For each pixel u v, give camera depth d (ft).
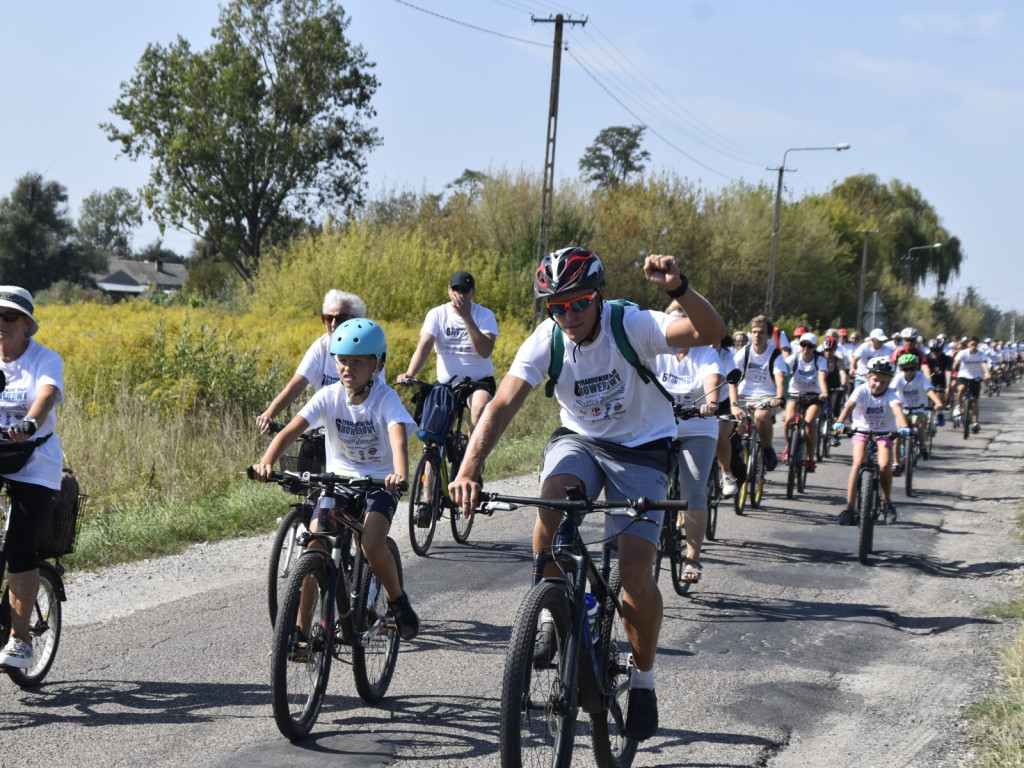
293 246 95.50
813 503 36.42
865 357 56.18
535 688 10.36
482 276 95.30
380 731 13.89
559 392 12.36
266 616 19.10
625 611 12.13
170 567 22.65
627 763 12.79
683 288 10.82
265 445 35.06
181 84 148.66
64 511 15.08
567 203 123.03
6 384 14.44
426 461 25.29
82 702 14.58
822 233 168.04
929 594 23.06
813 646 18.76
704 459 21.89
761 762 13.28
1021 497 37.93
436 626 19.10
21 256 213.05
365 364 14.85
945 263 244.22
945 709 15.43
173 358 39.78
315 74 153.99
